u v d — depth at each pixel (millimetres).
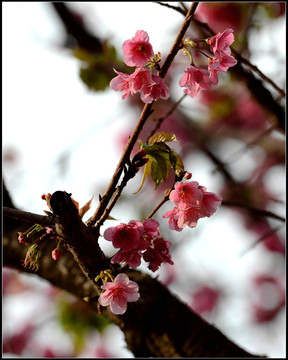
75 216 1283
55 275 1524
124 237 1287
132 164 1297
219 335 1502
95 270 1304
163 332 1487
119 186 1299
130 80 1297
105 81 1896
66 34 2154
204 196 1308
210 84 1324
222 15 2205
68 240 1292
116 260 1285
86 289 1508
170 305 1502
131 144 1296
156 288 1511
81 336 2025
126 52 1296
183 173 1308
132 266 1286
